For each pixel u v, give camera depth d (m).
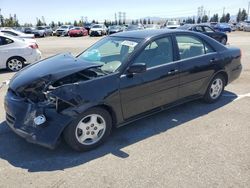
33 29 37.28
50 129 3.47
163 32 4.68
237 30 44.75
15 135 4.28
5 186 3.09
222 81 5.67
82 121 3.67
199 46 5.16
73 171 3.37
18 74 4.29
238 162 3.51
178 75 4.69
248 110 5.27
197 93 5.22
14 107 3.75
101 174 3.30
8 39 9.52
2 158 3.67
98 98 3.69
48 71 3.90
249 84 7.16
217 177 3.21
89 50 4.96
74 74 3.88
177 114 5.09
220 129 4.46
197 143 4.01
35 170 3.40
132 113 4.23
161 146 3.94
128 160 3.60
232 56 5.71
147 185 3.09
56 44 21.30
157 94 4.47
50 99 3.50
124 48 4.38
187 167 3.42
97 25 37.28
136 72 3.96
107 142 4.07
